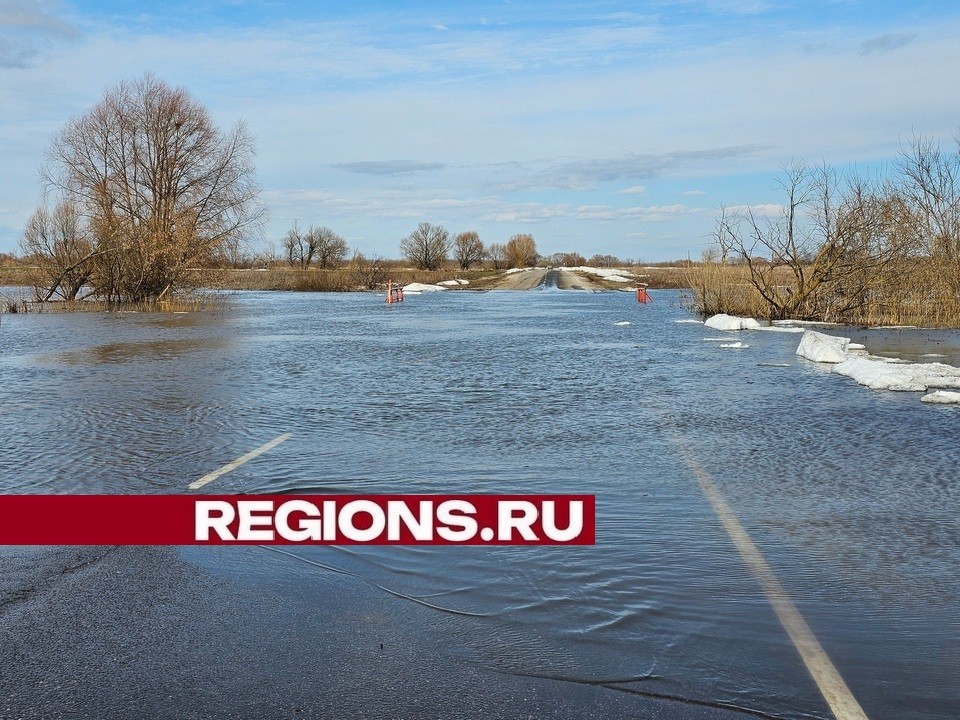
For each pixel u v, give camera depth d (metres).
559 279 99.38
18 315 38.91
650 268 141.25
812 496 6.92
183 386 13.96
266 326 30.75
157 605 4.62
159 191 50.97
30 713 3.47
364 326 30.72
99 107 50.00
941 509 6.54
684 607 4.55
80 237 46.62
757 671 3.80
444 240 128.88
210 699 3.57
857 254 30.72
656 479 7.47
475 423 10.34
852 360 15.88
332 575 5.09
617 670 3.81
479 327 30.06
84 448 8.88
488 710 3.46
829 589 4.83
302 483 7.28
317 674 3.79
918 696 3.57
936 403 11.96
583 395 12.87
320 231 117.50
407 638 4.16
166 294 45.47
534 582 4.94
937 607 4.57
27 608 4.58
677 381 14.59
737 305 35.59
